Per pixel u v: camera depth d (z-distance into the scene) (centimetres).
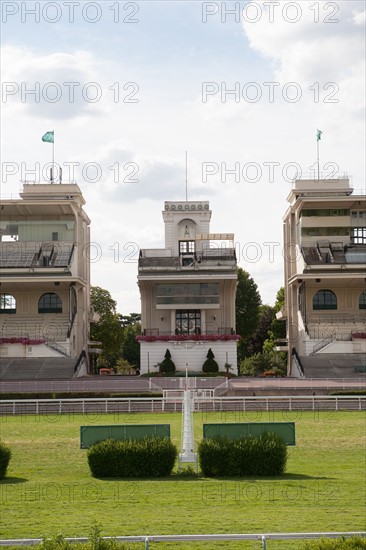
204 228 8150
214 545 1717
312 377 6669
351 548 1359
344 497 2203
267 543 1733
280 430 2680
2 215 7988
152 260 7556
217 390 5481
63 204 7700
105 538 1468
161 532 1822
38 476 2612
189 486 2367
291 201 8225
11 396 5400
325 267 7512
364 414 4456
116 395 5309
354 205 7950
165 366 7162
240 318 10450
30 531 1839
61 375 6731
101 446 2561
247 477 2536
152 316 7756
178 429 3775
